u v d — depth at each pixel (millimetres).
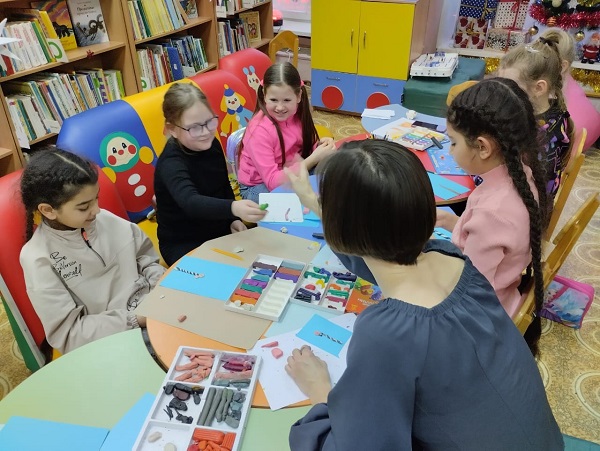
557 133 1803
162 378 1145
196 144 1819
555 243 1442
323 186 727
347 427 681
